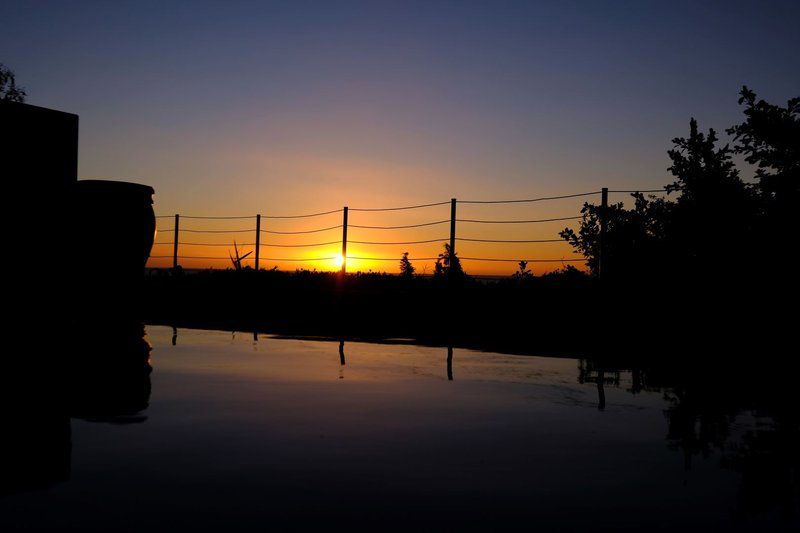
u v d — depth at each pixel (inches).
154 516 88.0
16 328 242.7
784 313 248.7
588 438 137.9
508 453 124.8
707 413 165.8
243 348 300.0
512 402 178.9
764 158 255.8
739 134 256.4
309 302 531.8
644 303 320.2
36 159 252.5
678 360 267.0
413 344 333.1
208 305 553.6
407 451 124.8
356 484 103.7
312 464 114.4
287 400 175.3
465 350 307.4
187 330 391.5
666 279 300.2
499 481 107.0
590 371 240.2
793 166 251.8
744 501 99.0
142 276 315.3
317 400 176.2
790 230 247.6
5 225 241.4
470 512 92.3
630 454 125.4
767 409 170.9
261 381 207.2
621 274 340.5
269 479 105.3
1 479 103.6
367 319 456.1
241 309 524.1
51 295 256.1
